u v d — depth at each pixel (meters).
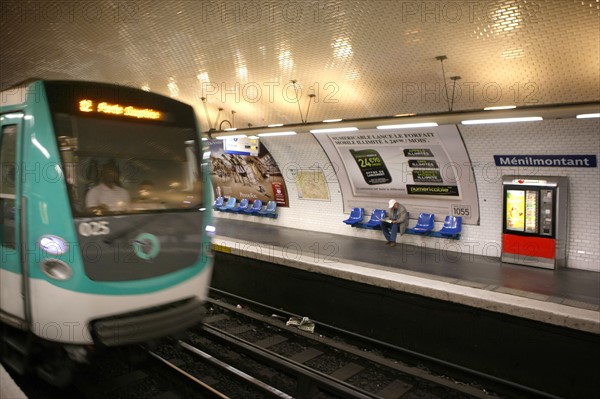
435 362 6.12
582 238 10.51
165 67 11.21
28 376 5.12
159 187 4.84
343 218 15.76
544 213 10.50
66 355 4.43
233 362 5.85
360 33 8.24
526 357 5.52
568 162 10.38
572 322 5.09
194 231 5.00
